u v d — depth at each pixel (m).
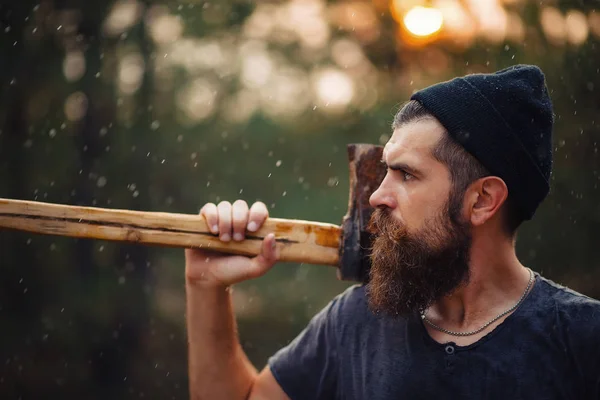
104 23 12.09
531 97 2.14
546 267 8.88
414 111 2.18
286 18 13.55
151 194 13.19
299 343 2.54
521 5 8.67
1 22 11.38
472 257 2.14
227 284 2.40
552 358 2.04
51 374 10.61
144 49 12.62
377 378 2.23
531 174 2.14
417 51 11.00
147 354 11.98
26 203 2.27
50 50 11.70
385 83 12.60
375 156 2.38
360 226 2.35
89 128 12.14
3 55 11.35
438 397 2.11
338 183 14.30
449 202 2.12
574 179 8.49
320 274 16.78
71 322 11.38
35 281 11.75
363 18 12.50
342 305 2.45
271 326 14.38
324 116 13.91
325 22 13.01
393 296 2.13
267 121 14.09
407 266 2.12
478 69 9.63
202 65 13.53
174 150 13.48
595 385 2.00
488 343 2.09
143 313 12.34
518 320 2.10
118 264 12.71
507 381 2.05
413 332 2.21
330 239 2.38
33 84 11.62
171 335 12.78
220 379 2.47
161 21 12.95
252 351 12.93
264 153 14.32
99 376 11.06
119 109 12.69
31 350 10.95
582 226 8.71
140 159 12.56
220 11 13.20
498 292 2.16
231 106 14.19
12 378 10.38
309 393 2.46
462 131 2.09
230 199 14.46
